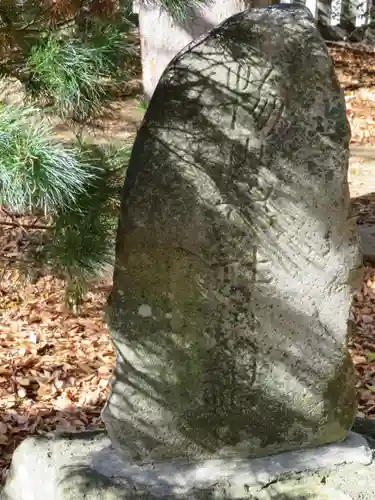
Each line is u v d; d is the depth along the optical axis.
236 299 2.72
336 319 2.81
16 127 2.36
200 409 2.79
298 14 2.61
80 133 3.24
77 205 2.89
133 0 3.11
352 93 11.91
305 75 2.59
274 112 2.60
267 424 2.85
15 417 4.27
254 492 2.71
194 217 2.63
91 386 4.65
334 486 2.74
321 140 2.64
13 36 2.75
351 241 2.76
